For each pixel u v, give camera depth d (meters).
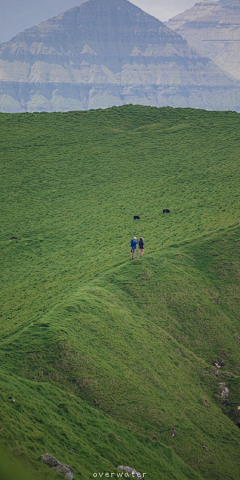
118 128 139.38
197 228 84.00
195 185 104.50
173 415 46.91
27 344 47.88
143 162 118.12
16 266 75.12
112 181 109.44
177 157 119.69
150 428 44.28
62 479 31.06
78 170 114.94
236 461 45.66
